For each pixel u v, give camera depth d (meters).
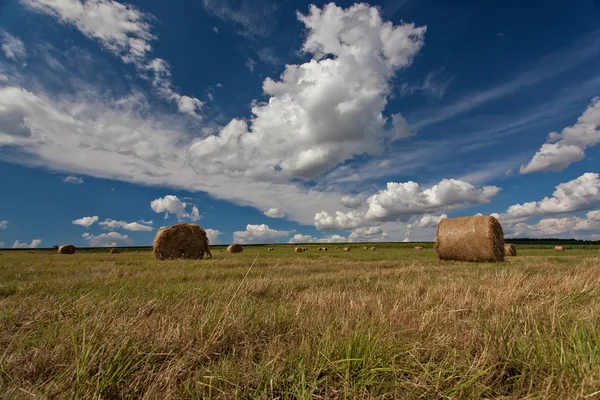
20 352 2.52
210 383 1.97
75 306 3.61
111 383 2.07
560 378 1.87
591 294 4.32
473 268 10.78
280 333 3.15
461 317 3.66
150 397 1.95
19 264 13.49
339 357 2.32
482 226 16.20
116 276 7.62
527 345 2.39
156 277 7.97
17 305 4.41
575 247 40.69
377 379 2.12
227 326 2.96
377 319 3.21
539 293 4.67
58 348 2.46
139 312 3.51
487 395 1.95
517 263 13.52
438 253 17.94
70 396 1.91
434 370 2.17
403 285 6.00
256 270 10.16
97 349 2.37
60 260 17.16
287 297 5.28
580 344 2.17
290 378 2.11
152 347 2.54
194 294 5.04
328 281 7.36
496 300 4.05
